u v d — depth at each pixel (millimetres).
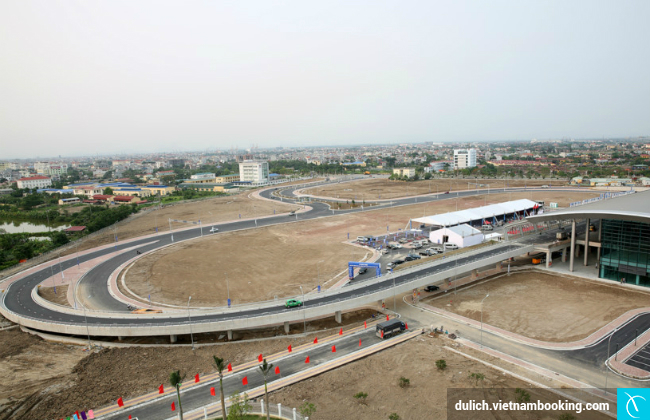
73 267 117750
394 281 83250
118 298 91312
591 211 91625
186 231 163250
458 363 60000
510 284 93938
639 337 65812
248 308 75625
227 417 46125
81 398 55156
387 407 50094
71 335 75562
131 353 67938
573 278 95750
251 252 128125
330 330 74312
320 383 56188
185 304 86438
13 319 80375
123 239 153250
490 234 125938
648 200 101750
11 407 53375
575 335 67688
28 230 191375
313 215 189250
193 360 65188
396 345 66812
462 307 81750
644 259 86750
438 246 122750
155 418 49938
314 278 100875
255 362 63219
